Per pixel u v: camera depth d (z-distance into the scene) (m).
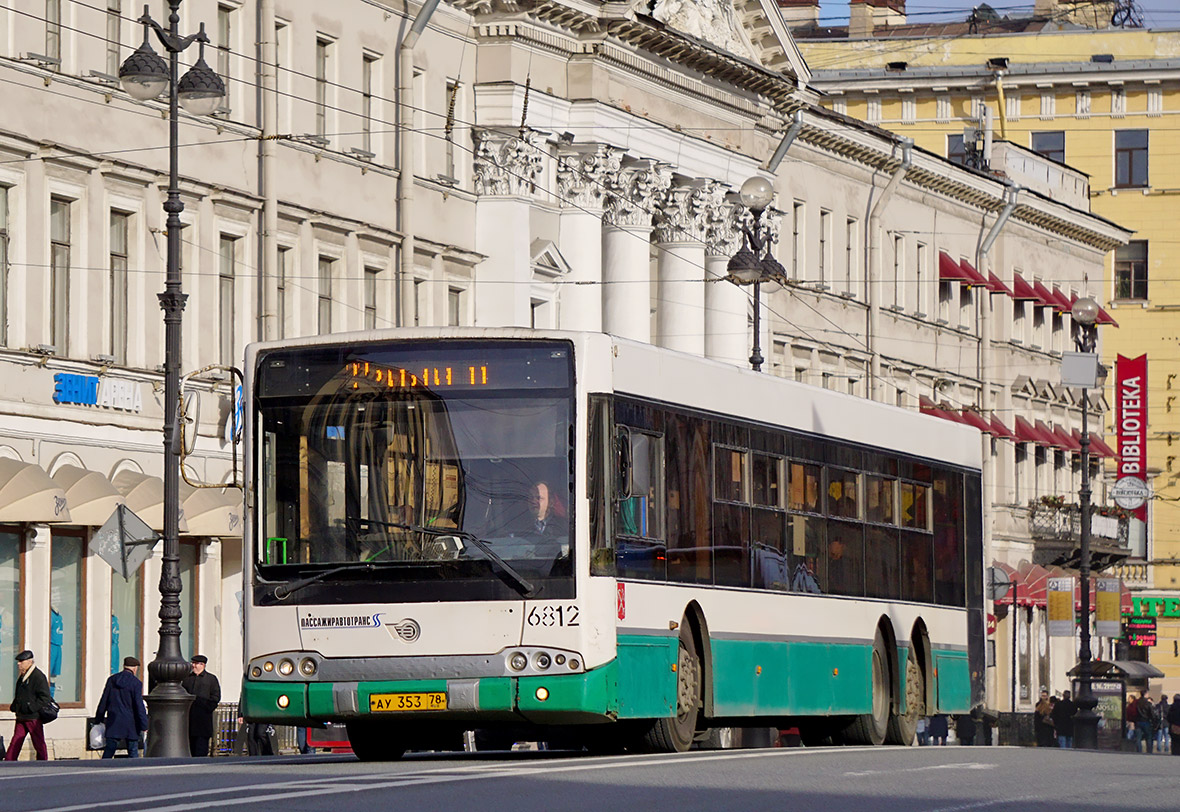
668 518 48.66
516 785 36.38
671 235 128.75
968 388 171.50
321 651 44.78
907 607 63.09
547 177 117.12
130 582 89.12
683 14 127.44
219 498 91.38
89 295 86.94
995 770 43.59
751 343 136.38
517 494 44.81
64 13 86.19
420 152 109.38
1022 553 174.75
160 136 90.94
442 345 45.38
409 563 44.62
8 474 79.75
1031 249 182.50
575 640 44.38
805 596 56.12
